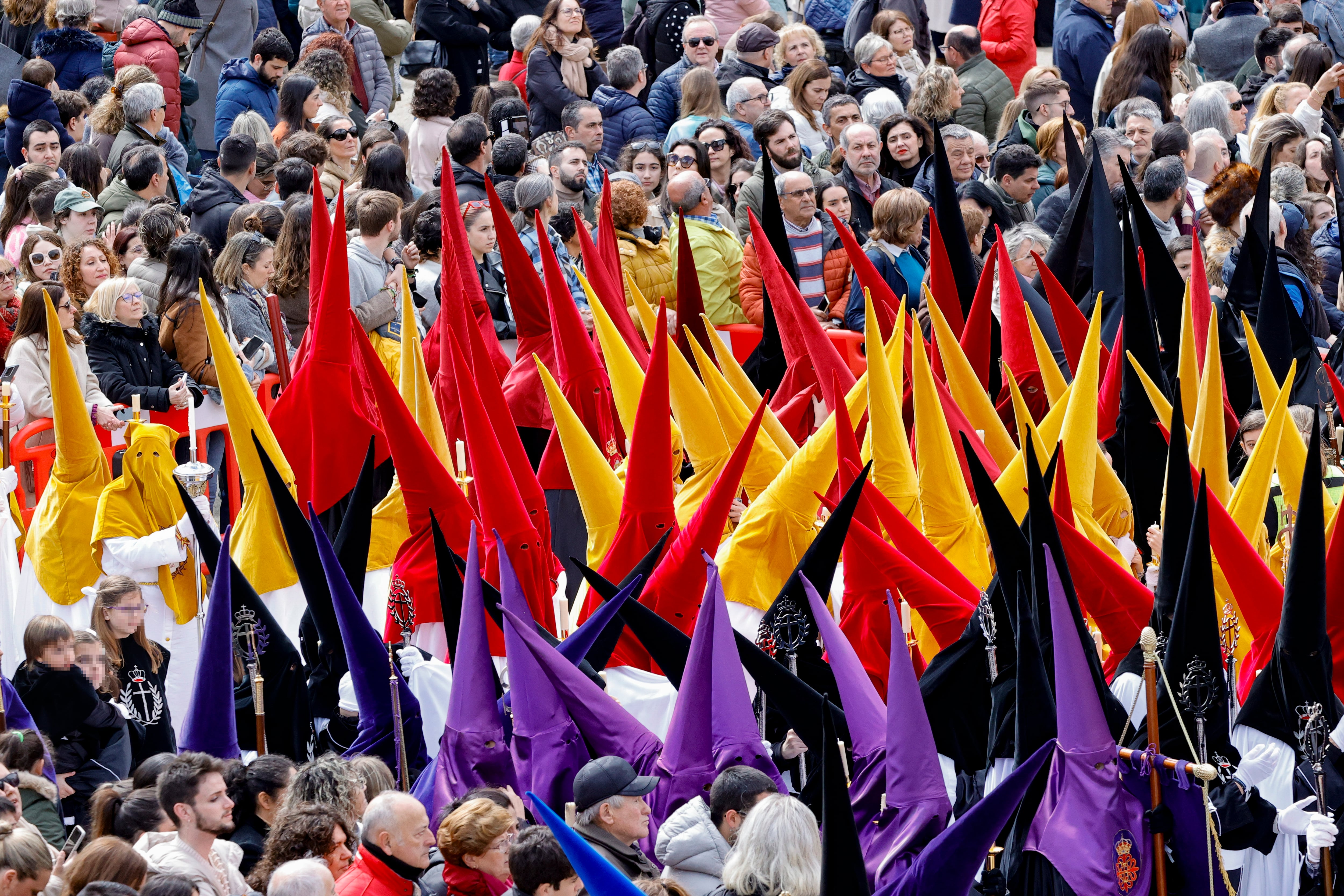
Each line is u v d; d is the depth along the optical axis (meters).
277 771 20.05
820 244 37.03
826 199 37.66
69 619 27.39
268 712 23.06
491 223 34.44
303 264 32.38
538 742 20.88
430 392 27.70
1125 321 30.02
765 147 32.94
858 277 32.41
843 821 16.16
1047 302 34.97
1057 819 19.78
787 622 22.59
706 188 37.22
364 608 26.61
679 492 28.69
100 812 19.03
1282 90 46.47
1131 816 19.83
